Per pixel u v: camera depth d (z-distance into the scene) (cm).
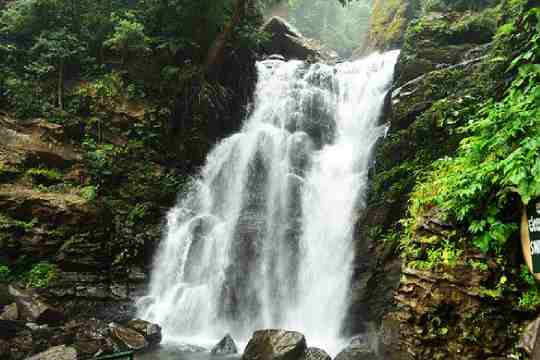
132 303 1057
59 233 1027
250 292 1083
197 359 825
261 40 1608
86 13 1368
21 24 1298
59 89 1248
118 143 1259
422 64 1258
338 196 1173
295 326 1014
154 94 1358
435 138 935
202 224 1246
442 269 546
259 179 1330
